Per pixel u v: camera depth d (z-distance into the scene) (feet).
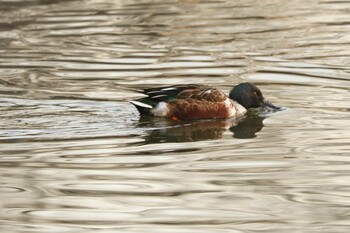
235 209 35.58
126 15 84.23
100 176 40.16
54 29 78.18
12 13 86.33
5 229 33.47
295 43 70.54
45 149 44.52
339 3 88.22
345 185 38.50
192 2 90.79
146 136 47.34
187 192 37.81
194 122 50.78
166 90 51.83
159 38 73.56
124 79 60.18
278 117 51.19
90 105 53.42
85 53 68.54
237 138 46.93
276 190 37.88
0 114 51.19
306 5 87.66
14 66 64.59
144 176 40.11
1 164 41.98
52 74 61.87
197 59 65.77
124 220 34.42
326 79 59.31
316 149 44.21
